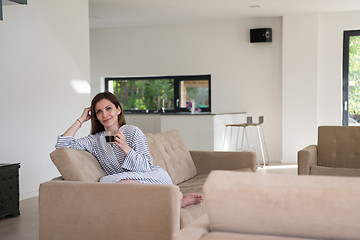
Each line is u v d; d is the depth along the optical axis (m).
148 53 10.56
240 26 9.82
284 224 1.32
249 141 9.89
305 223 1.30
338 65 9.12
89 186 2.68
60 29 6.57
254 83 9.78
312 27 9.16
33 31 6.09
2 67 5.63
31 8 6.05
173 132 4.73
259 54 9.71
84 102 7.08
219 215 1.38
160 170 3.37
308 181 1.30
